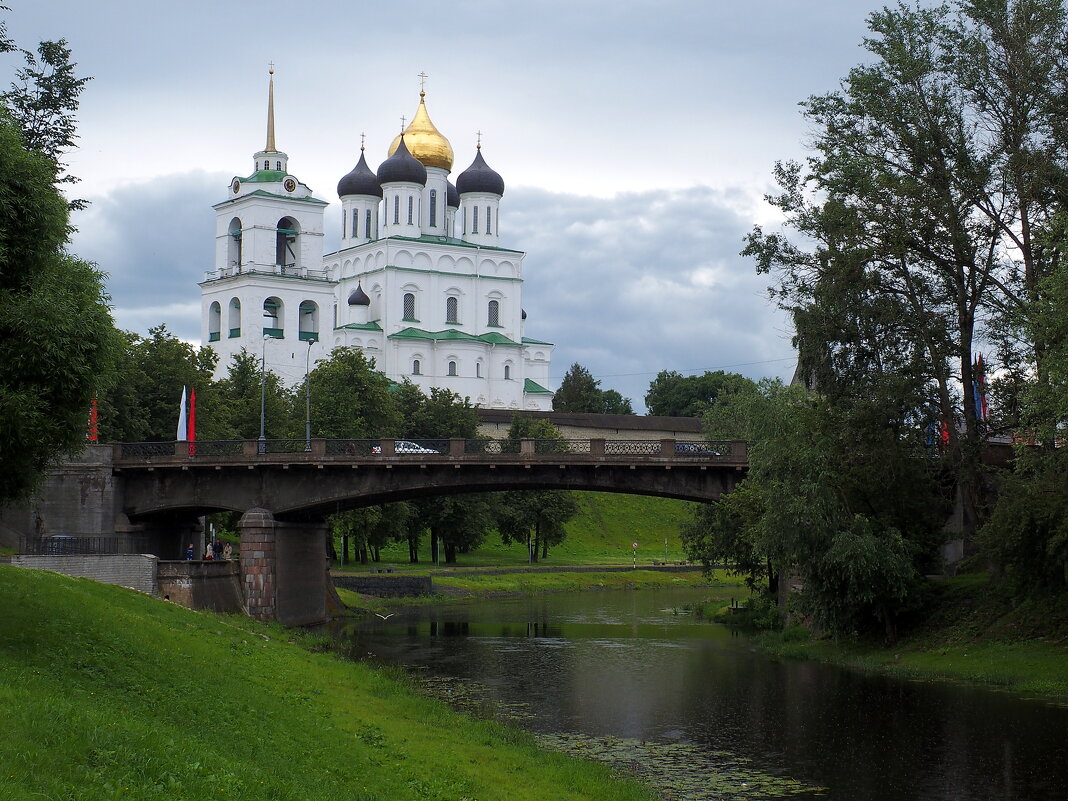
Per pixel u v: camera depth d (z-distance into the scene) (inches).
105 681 1122.7
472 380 7381.9
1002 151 2217.0
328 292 6441.9
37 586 1444.4
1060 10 2171.5
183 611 1886.1
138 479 2888.8
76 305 1218.6
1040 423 1946.4
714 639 2775.6
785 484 2245.3
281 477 2810.0
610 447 2623.0
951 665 2058.3
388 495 2787.9
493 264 7706.7
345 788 1010.7
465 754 1282.0
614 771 1374.3
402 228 7500.0
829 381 2357.3
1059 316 1788.9
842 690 1936.5
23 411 1141.7
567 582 4665.4
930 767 1422.2
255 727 1139.3
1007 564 2121.1
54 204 1216.2
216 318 6481.3
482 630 3011.8
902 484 2319.1
